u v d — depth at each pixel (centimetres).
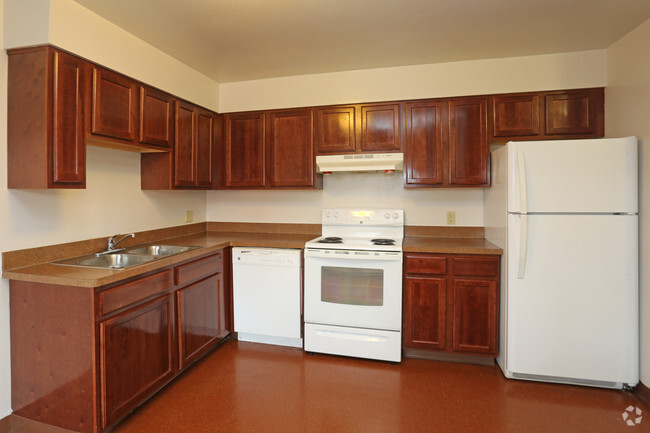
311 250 268
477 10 201
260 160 313
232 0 189
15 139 179
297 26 219
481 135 270
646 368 208
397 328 255
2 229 179
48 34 172
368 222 309
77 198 220
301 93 304
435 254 252
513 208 226
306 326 272
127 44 220
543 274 223
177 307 225
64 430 174
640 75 215
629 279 212
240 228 355
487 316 247
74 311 168
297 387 226
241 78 311
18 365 181
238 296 290
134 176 265
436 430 184
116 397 177
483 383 231
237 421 191
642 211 212
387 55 263
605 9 199
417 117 281
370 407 204
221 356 270
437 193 308
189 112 281
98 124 199
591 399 212
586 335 220
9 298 181
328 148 298
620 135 235
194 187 288
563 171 218
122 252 243
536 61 262
